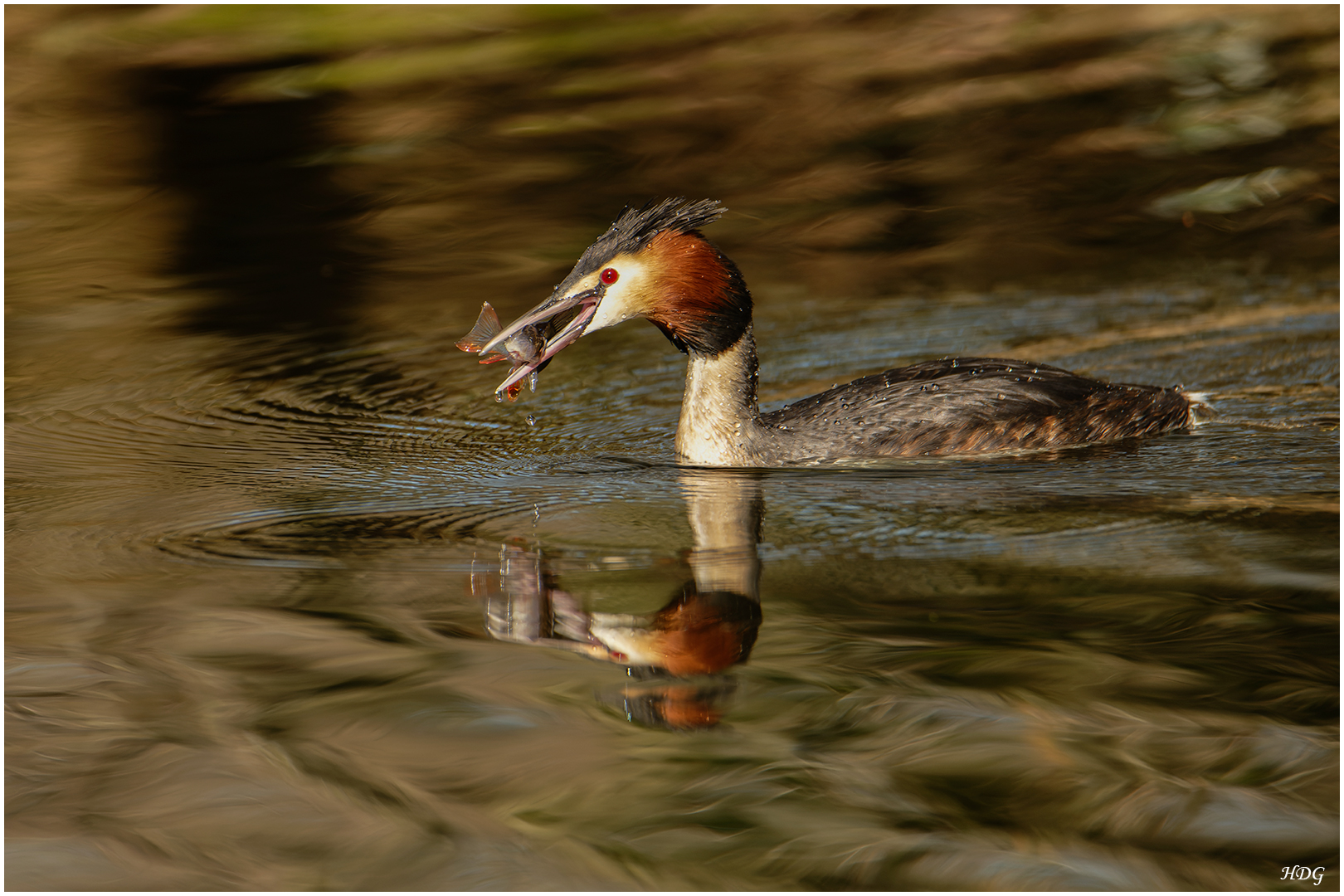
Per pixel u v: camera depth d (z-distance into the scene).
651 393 15.05
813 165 22.98
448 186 22.53
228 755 7.70
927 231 20.11
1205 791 7.06
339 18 32.34
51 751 7.75
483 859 6.76
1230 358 15.05
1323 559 9.72
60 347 16.67
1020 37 29.89
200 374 15.71
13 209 22.03
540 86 27.91
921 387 12.88
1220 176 21.61
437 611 9.39
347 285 18.66
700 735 7.74
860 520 10.90
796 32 31.22
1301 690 7.92
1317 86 25.42
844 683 8.21
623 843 6.84
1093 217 20.31
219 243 20.47
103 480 12.37
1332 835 6.70
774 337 16.58
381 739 7.83
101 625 9.24
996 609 9.12
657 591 9.61
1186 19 30.30
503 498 11.77
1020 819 6.90
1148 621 8.84
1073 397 12.89
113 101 27.20
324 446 13.41
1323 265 17.98
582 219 20.75
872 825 6.93
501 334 12.15
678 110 25.92
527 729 7.91
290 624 9.22
